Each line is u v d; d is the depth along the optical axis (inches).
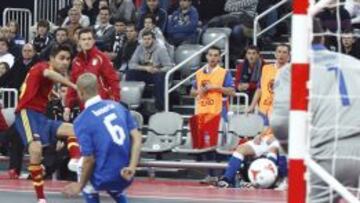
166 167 1374.3
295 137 520.1
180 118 1455.5
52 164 1375.5
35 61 1576.0
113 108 835.4
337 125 578.6
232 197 1199.6
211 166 1342.3
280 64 1382.9
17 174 1402.6
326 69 582.6
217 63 1424.7
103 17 1699.1
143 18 1744.6
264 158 1286.9
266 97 1398.9
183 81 1578.5
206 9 1909.4
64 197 1183.6
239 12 1749.5
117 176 830.5
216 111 1406.3
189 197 1202.0
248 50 1510.8
